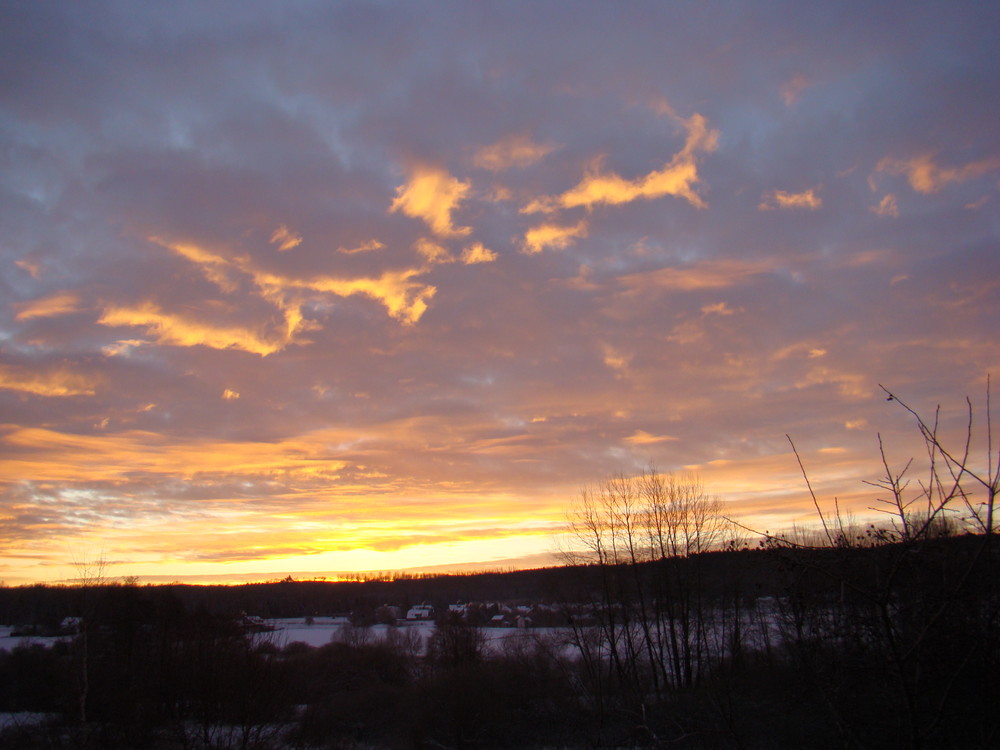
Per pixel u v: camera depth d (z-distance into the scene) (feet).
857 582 14.65
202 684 55.11
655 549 142.41
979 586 12.74
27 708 86.22
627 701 97.30
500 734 97.40
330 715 94.89
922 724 13.91
